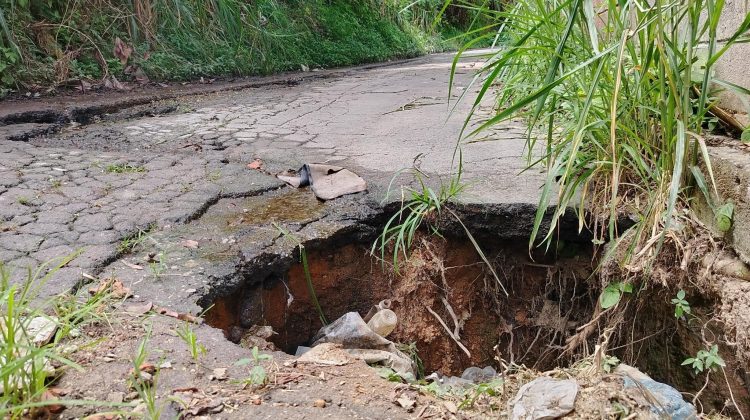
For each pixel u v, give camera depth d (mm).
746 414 2256
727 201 2408
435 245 3148
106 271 2459
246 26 9508
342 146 4430
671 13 2545
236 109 6066
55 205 3127
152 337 2002
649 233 2607
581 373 2074
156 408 1639
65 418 1589
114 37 7590
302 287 2938
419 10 17594
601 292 2842
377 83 8227
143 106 6168
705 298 2479
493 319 3305
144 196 3309
